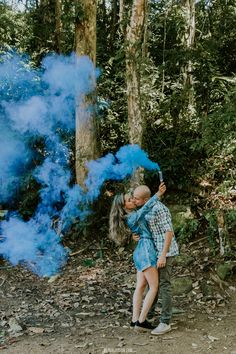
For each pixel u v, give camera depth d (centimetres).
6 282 575
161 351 382
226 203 679
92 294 523
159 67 774
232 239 595
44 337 418
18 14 955
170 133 766
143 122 661
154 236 414
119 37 917
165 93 838
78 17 664
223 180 724
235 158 700
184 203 705
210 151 676
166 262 408
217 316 451
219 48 818
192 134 752
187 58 748
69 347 395
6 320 462
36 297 524
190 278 530
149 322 426
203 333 415
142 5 601
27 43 880
